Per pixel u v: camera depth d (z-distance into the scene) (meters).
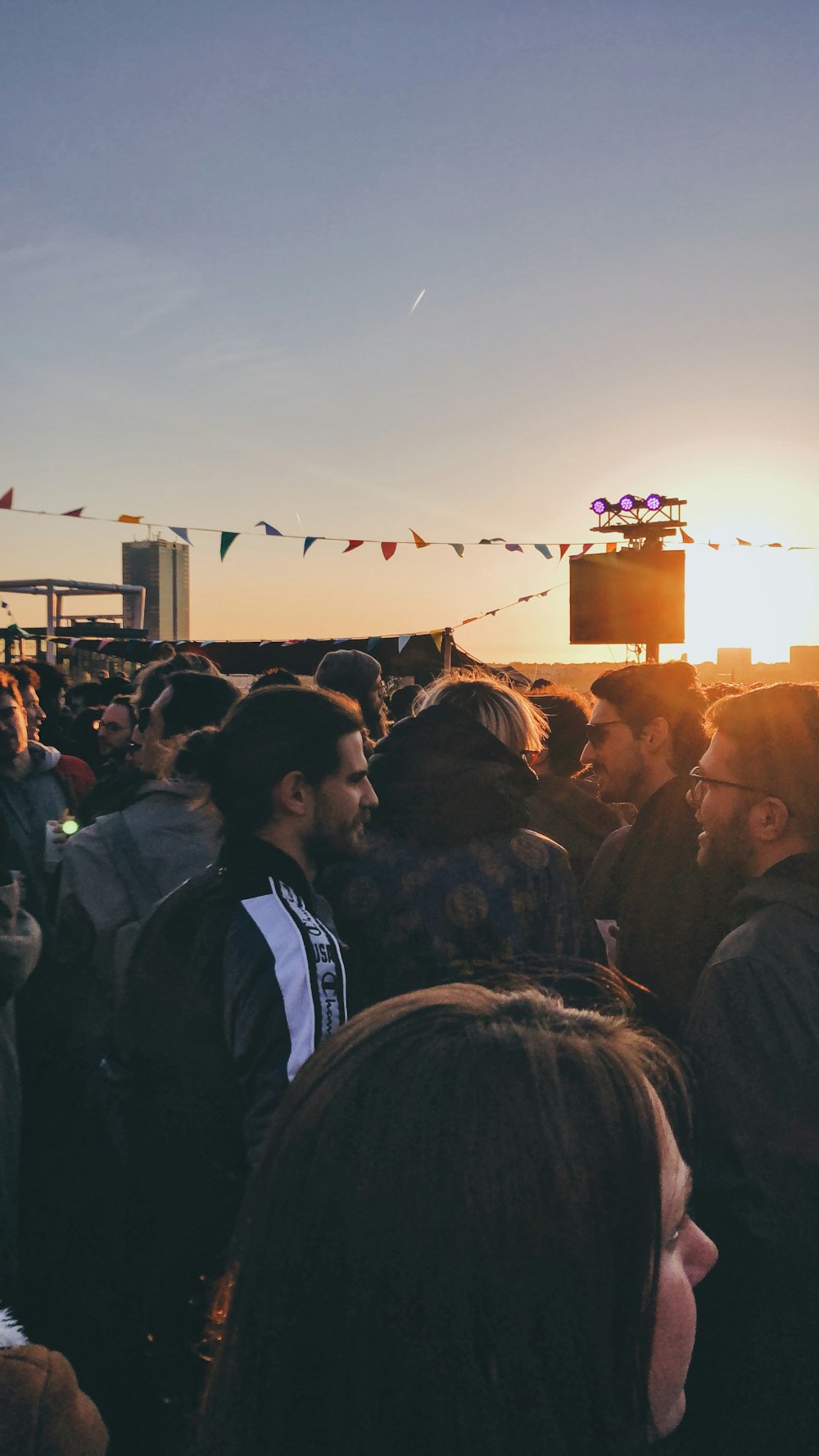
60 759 4.25
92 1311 1.99
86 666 12.45
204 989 1.49
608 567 13.98
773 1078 1.44
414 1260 0.52
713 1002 1.51
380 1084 0.57
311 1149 0.57
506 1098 0.54
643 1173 0.54
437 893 1.82
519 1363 0.51
